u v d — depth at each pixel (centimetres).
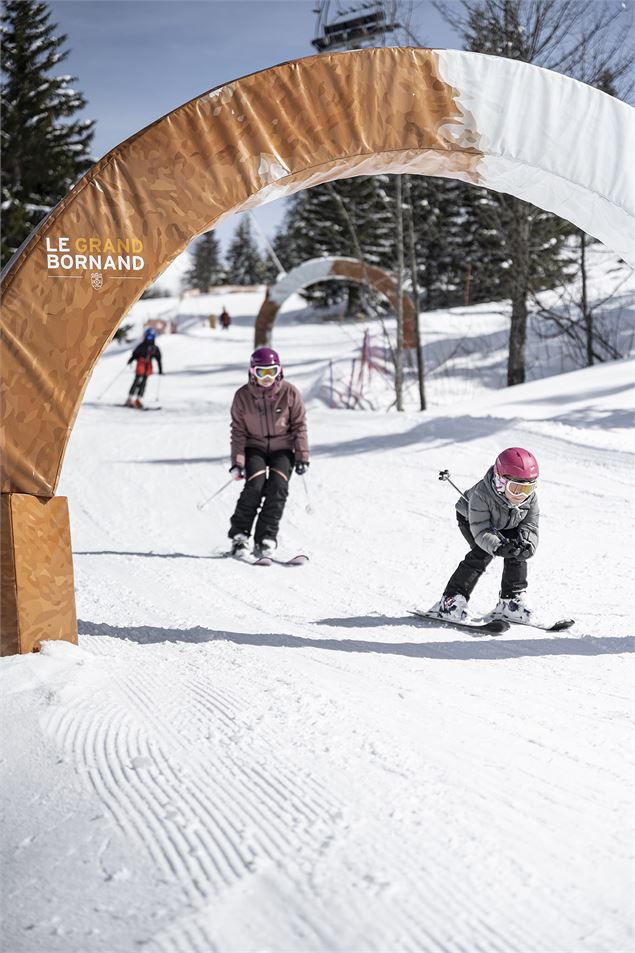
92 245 452
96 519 974
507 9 1625
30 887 246
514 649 503
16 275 447
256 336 2903
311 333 4147
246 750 335
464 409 1430
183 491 1105
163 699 399
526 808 289
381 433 1322
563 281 2078
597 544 737
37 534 463
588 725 374
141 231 455
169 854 256
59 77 3738
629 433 1079
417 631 548
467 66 496
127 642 518
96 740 345
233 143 462
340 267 2669
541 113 507
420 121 493
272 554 789
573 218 561
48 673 422
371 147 486
